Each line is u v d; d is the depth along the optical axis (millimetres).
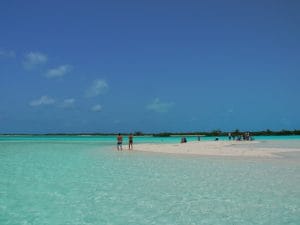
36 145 53031
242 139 67062
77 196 12055
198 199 11562
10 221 9164
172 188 13414
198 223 9016
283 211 10047
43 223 9000
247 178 15547
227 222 9078
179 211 10133
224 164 21062
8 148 43000
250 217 9484
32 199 11625
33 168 19750
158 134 128625
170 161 23266
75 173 17531
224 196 11969
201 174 16875
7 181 15086
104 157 27109
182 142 56875
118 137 36750
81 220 9289
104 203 11086
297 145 45281
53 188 13492
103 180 15297
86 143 63125
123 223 9039
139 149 38406
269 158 24859
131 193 12539
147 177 16047
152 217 9570
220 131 124688
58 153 32688
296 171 17719
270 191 12711
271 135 125000
